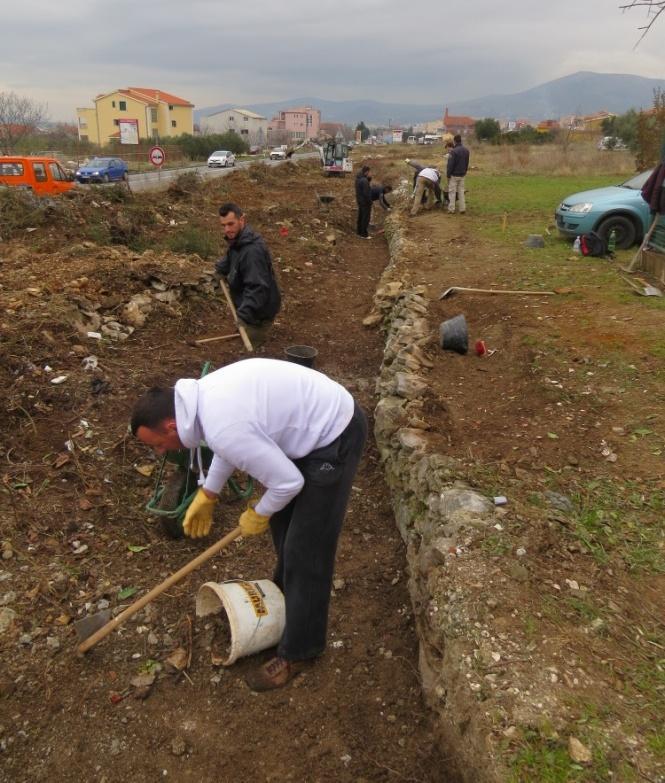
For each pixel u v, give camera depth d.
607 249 9.95
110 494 4.05
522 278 8.59
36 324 5.72
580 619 2.61
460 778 2.27
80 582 3.40
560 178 24.19
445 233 12.38
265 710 2.80
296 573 2.68
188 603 3.33
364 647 3.13
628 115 40.03
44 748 2.61
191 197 15.66
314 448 2.47
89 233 9.97
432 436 4.25
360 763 2.56
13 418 4.52
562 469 3.83
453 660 2.47
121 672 2.93
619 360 5.43
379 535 4.02
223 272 6.29
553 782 1.95
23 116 45.06
